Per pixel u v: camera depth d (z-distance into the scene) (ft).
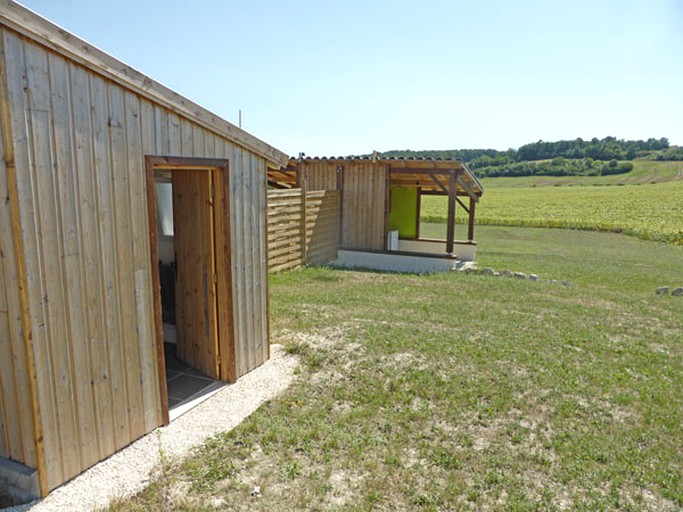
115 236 12.95
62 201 11.48
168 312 24.11
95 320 12.51
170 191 24.27
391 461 13.37
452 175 45.65
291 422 15.34
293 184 54.65
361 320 26.37
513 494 12.19
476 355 21.47
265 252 20.01
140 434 14.17
